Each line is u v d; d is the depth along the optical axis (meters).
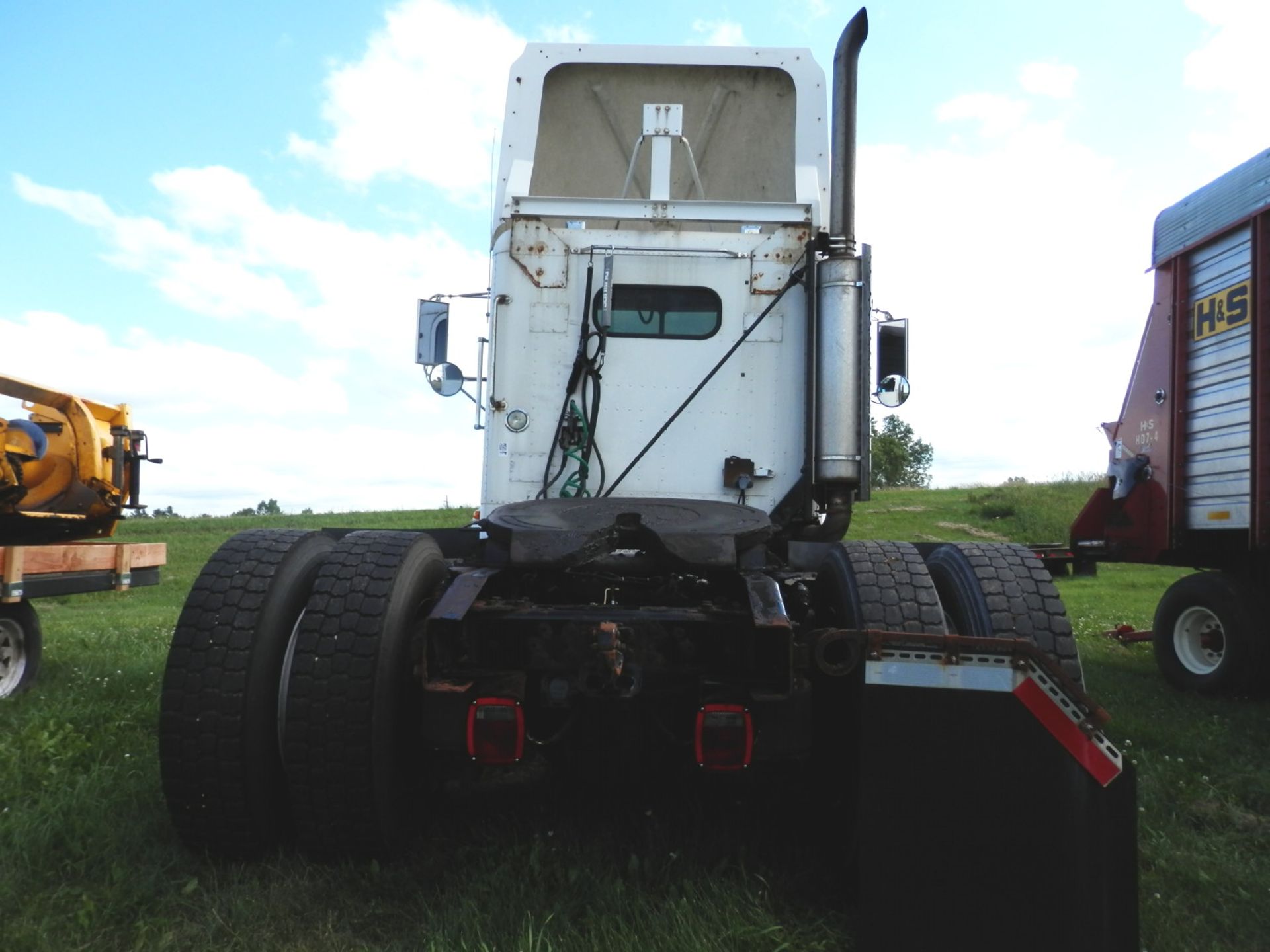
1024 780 2.52
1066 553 7.90
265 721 3.08
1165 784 4.19
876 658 2.61
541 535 3.32
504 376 4.58
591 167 5.50
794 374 4.58
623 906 2.78
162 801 3.54
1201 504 6.99
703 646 3.07
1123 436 7.95
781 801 3.65
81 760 4.20
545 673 3.02
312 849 3.06
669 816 3.59
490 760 2.80
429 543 3.49
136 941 2.58
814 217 4.86
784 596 3.60
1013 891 2.48
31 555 6.11
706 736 2.78
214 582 3.21
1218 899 3.01
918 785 2.54
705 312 4.63
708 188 5.53
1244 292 6.56
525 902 2.80
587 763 3.17
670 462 4.55
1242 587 6.71
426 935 2.61
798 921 2.79
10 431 6.56
